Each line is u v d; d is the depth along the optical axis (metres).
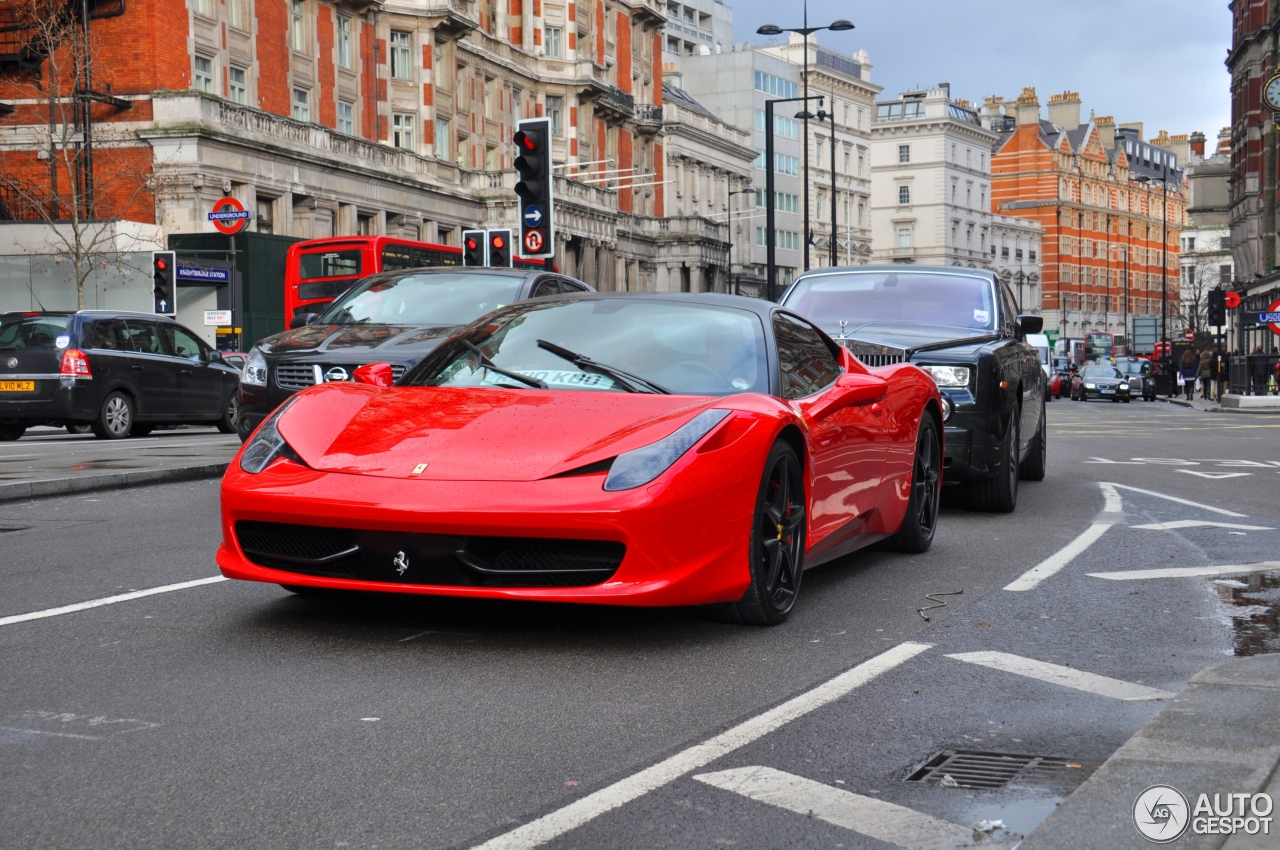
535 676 4.38
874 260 115.31
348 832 2.94
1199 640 5.09
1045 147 133.12
